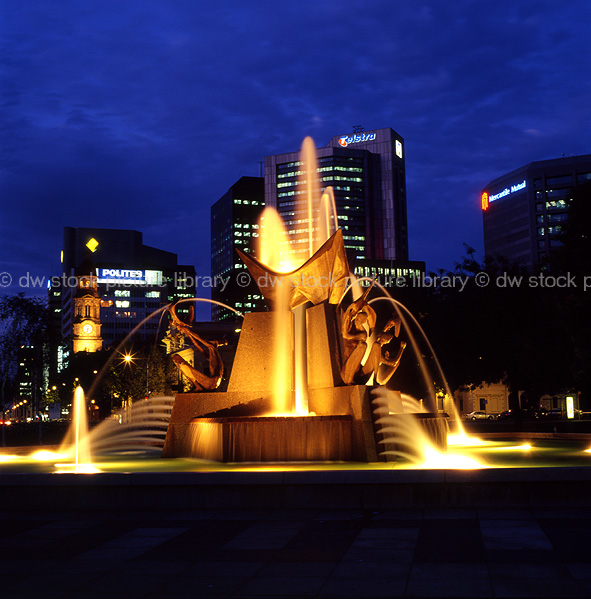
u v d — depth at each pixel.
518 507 13.41
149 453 27.86
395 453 19.98
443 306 54.28
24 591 8.62
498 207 168.12
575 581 8.35
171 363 97.00
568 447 27.83
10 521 13.45
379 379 22.45
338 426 20.00
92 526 12.80
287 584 8.66
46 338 94.50
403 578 8.76
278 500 14.10
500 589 8.15
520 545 10.27
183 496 14.36
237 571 9.34
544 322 46.62
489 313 51.12
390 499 13.75
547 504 13.38
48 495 14.66
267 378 22.67
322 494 13.99
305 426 20.09
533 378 50.72
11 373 94.00
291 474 14.09
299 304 23.22
